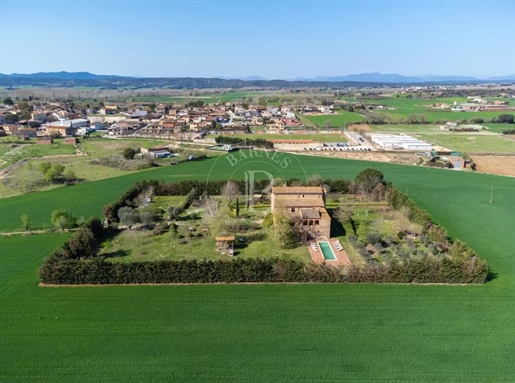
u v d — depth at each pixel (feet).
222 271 223.30
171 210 329.52
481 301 205.46
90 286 222.28
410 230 298.76
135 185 390.42
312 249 271.90
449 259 228.43
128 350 168.86
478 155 597.93
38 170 487.20
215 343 173.17
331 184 402.52
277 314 194.18
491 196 395.75
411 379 152.46
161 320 189.78
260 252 266.77
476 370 156.76
